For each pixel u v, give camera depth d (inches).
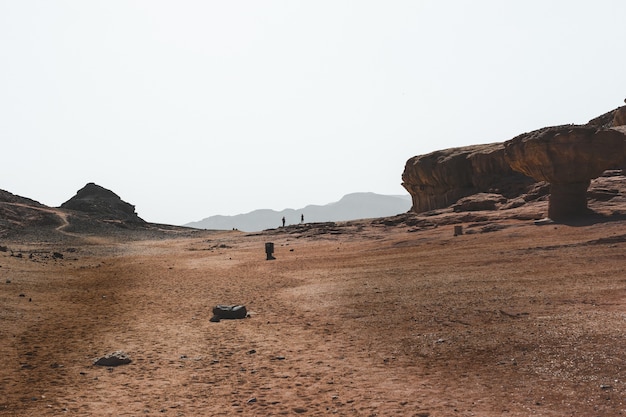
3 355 443.8
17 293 763.4
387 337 470.6
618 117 2655.0
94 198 4210.1
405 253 1204.5
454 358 391.2
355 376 370.9
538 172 1355.8
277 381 370.6
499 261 877.8
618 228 1049.5
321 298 700.7
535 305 526.6
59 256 1545.3
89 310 674.2
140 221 3752.5
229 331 542.0
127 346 483.8
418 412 292.5
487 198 2012.8
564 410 278.2
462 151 2657.5
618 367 328.8
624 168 1770.4
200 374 394.6
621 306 485.1
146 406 325.1
